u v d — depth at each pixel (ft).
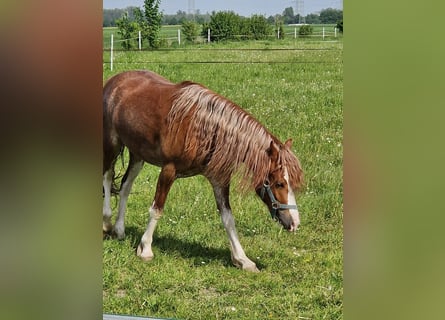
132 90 17.67
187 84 17.15
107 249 18.15
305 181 16.76
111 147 18.13
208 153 16.92
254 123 16.79
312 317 16.84
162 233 17.74
